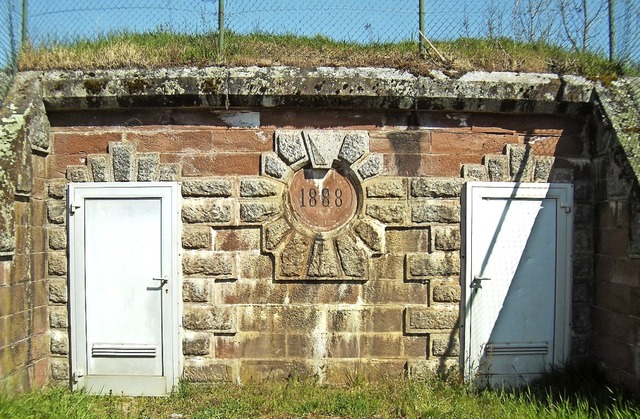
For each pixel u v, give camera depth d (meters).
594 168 5.68
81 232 5.47
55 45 6.12
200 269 5.47
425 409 4.79
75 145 5.55
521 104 5.57
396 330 5.55
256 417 4.82
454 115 5.62
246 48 6.21
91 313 5.48
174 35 6.63
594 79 5.73
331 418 4.81
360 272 5.48
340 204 5.54
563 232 5.68
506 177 5.65
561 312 5.67
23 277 5.11
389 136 5.57
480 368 5.57
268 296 5.50
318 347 5.52
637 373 4.95
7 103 5.23
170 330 5.44
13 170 4.93
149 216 5.47
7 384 4.83
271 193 5.49
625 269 5.14
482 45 6.60
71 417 4.57
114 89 5.38
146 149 5.53
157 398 5.37
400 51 6.24
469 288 5.54
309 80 5.37
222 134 5.53
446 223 5.57
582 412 4.59
